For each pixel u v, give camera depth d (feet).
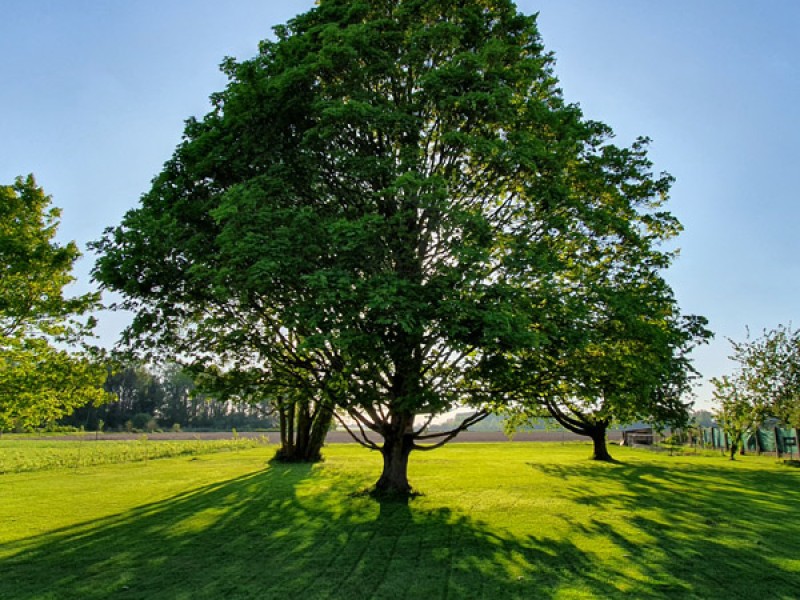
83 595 23.70
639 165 53.57
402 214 38.01
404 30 44.68
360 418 48.06
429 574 26.17
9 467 82.89
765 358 100.99
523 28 46.44
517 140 39.91
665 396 80.74
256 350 45.55
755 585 24.17
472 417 49.37
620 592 23.24
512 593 23.21
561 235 44.21
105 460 98.32
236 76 43.73
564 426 96.07
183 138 46.03
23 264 54.65
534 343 33.17
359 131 42.32
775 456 113.39
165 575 26.53
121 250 40.45
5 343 56.24
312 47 42.93
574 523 37.73
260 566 27.94
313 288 34.14
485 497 48.98
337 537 34.14
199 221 41.50
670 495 51.29
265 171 41.60
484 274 37.70
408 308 33.32
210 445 140.46
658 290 49.70
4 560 29.63
